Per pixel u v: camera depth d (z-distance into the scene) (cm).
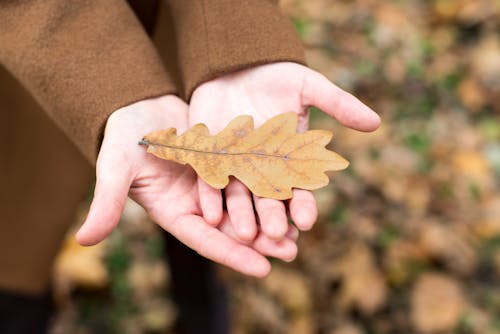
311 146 57
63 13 58
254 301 88
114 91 58
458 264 87
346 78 114
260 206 55
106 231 52
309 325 85
